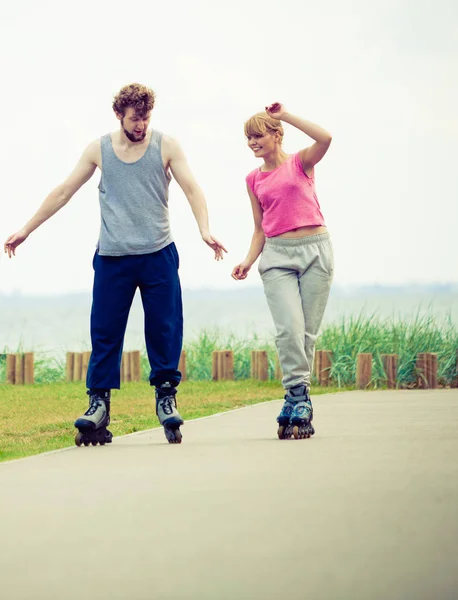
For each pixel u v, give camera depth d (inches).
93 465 375.2
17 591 201.2
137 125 458.9
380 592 193.3
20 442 516.1
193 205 465.4
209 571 211.3
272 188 473.7
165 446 437.1
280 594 193.2
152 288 466.9
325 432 476.1
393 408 616.4
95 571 214.4
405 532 241.4
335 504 277.1
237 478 327.3
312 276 474.0
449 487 301.0
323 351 933.8
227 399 772.0
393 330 1007.6
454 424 503.5
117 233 466.9
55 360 1095.0
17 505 290.7
